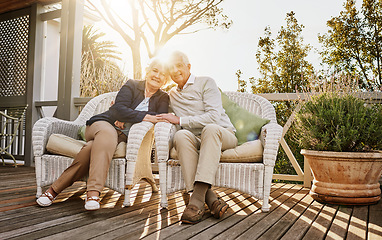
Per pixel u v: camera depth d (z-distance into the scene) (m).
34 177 3.53
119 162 2.17
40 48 4.95
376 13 9.98
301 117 2.62
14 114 5.00
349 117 2.39
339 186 2.31
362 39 10.08
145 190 2.84
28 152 4.75
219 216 1.87
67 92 4.34
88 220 1.81
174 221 1.82
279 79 8.52
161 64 2.39
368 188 2.30
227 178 2.08
